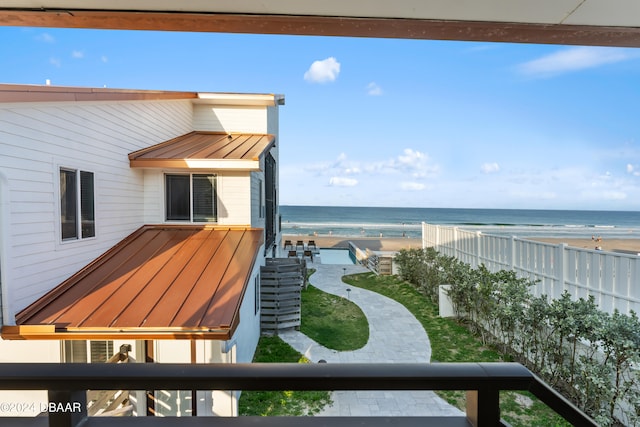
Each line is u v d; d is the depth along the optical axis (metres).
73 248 4.90
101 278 4.84
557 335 5.33
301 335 8.12
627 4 0.99
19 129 4.00
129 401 4.71
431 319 8.97
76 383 0.84
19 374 0.84
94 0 1.00
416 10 1.06
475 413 0.90
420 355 6.80
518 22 1.11
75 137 4.97
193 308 4.11
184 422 0.96
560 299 5.57
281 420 1.00
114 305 4.15
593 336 4.66
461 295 8.30
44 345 4.59
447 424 0.96
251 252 5.85
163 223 7.17
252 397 5.41
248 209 7.28
